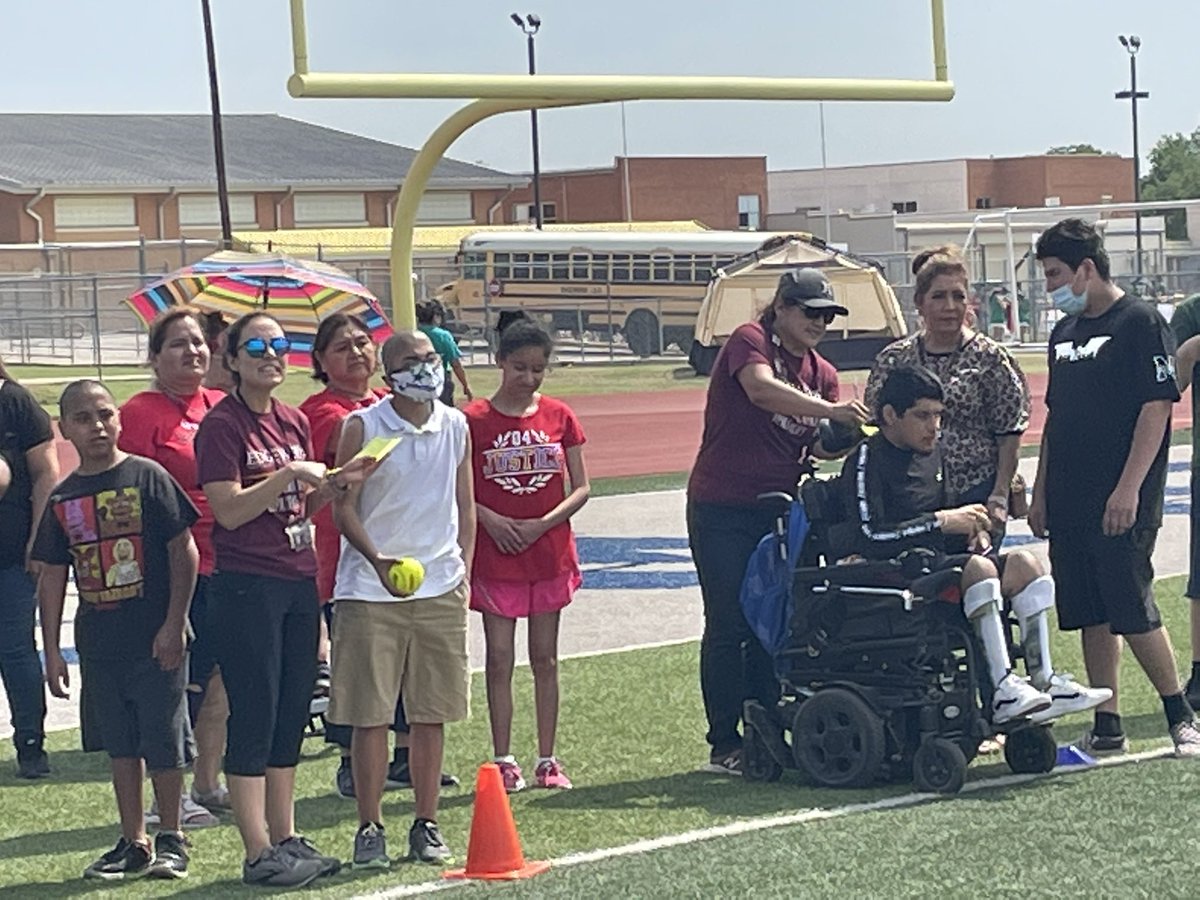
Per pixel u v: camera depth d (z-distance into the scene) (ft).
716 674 24.61
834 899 17.63
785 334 24.71
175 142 215.92
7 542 25.31
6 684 25.71
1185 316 27.86
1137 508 23.89
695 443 78.48
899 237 173.37
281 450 19.94
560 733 27.27
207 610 20.58
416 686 20.20
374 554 19.70
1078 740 24.86
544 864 19.53
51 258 187.83
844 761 22.85
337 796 24.27
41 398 100.37
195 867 20.51
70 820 23.16
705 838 20.47
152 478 19.92
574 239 146.61
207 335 25.18
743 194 182.80
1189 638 32.78
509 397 24.35
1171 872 18.15
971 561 22.44
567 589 24.31
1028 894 17.57
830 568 23.03
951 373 24.70
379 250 165.99
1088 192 221.05
